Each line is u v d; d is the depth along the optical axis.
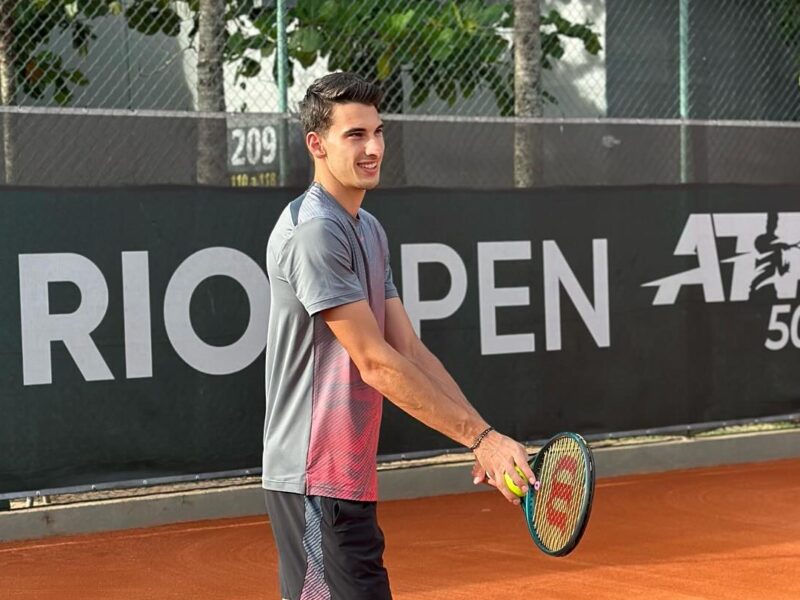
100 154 14.44
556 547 5.75
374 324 5.87
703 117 21.67
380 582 6.09
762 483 16.89
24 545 13.80
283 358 6.05
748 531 13.85
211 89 17.09
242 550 13.37
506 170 16.64
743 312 18.33
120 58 18.88
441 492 16.38
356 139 5.96
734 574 11.83
